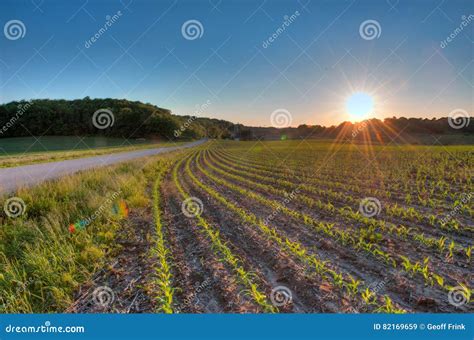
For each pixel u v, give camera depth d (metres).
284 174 18.78
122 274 5.46
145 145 58.12
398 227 7.52
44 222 7.32
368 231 6.95
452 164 19.70
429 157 25.55
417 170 18.14
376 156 30.03
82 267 5.51
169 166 25.28
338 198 11.27
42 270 5.18
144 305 4.52
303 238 7.05
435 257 5.67
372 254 5.91
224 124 145.75
